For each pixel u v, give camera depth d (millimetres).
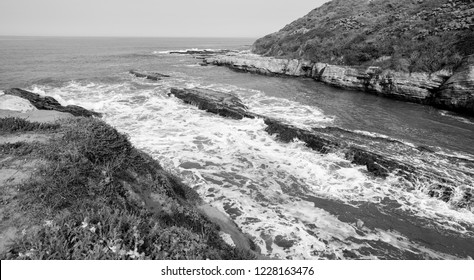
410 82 25219
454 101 21797
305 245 8555
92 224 3895
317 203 10766
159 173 7801
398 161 12781
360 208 10555
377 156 13195
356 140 15500
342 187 11883
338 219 9891
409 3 42406
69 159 5285
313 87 32531
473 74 20609
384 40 32094
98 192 4910
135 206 5395
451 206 10812
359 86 30266
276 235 8906
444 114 21656
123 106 22562
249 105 24031
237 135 17047
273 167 13375
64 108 19500
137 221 4285
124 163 6637
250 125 18625
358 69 30672
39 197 4324
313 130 17016
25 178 4746
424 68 24875
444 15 29547
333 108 23391
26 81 31188
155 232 4410
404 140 16172
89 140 6289
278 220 9672
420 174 11852
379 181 12461
